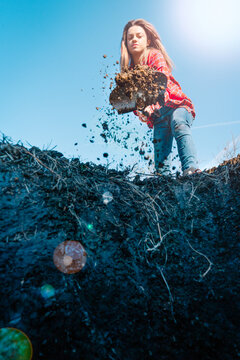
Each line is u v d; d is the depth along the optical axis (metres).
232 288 0.81
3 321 0.55
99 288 0.77
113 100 1.73
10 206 0.81
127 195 1.25
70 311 0.63
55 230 0.83
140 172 1.46
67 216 0.91
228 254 0.95
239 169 1.41
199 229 1.13
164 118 2.20
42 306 0.61
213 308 0.75
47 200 0.92
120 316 0.71
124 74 1.67
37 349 0.53
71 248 0.80
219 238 1.06
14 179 0.91
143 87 1.68
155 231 1.09
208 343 0.65
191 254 0.99
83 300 0.70
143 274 0.88
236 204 1.20
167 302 0.78
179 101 2.05
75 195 1.04
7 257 0.67
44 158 1.12
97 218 1.02
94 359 0.56
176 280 0.87
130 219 1.10
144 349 0.63
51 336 0.56
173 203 1.30
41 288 0.65
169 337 0.67
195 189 1.41
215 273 0.88
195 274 0.90
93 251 0.87
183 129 1.91
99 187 1.20
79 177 1.16
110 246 0.93
